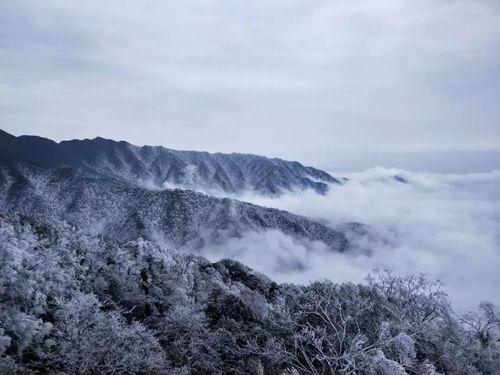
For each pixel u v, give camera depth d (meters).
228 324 20.12
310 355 16.62
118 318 16.38
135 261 23.19
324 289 19.55
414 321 18.34
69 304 14.88
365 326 17.73
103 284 19.25
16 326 12.68
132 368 13.93
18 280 14.12
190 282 24.56
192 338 17.33
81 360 13.18
